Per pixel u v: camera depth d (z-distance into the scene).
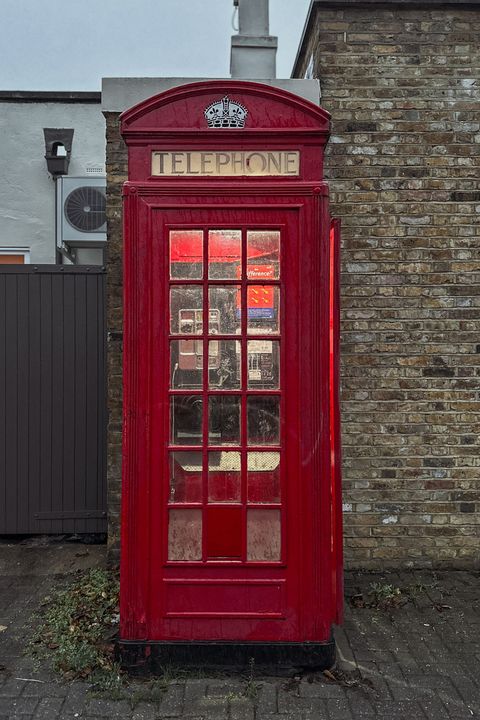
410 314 4.46
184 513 3.14
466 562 4.49
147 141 3.03
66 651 3.29
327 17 4.43
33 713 2.83
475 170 4.46
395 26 4.44
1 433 4.90
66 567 4.53
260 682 3.05
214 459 3.15
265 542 3.13
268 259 3.08
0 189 7.39
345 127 4.45
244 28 4.68
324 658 3.10
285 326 3.08
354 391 4.47
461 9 4.44
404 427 4.47
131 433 3.07
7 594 4.12
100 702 2.90
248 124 3.03
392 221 4.46
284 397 3.09
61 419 4.91
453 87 4.45
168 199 3.04
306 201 3.03
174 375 3.13
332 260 3.17
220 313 3.12
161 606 3.10
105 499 4.91
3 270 4.88
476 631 3.64
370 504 4.48
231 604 3.11
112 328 4.52
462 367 4.47
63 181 7.13
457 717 2.82
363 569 4.48
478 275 4.46
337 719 2.79
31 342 4.90
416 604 3.97
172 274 3.10
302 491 3.08
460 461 4.48
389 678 3.13
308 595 3.09
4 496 4.90
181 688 3.00
